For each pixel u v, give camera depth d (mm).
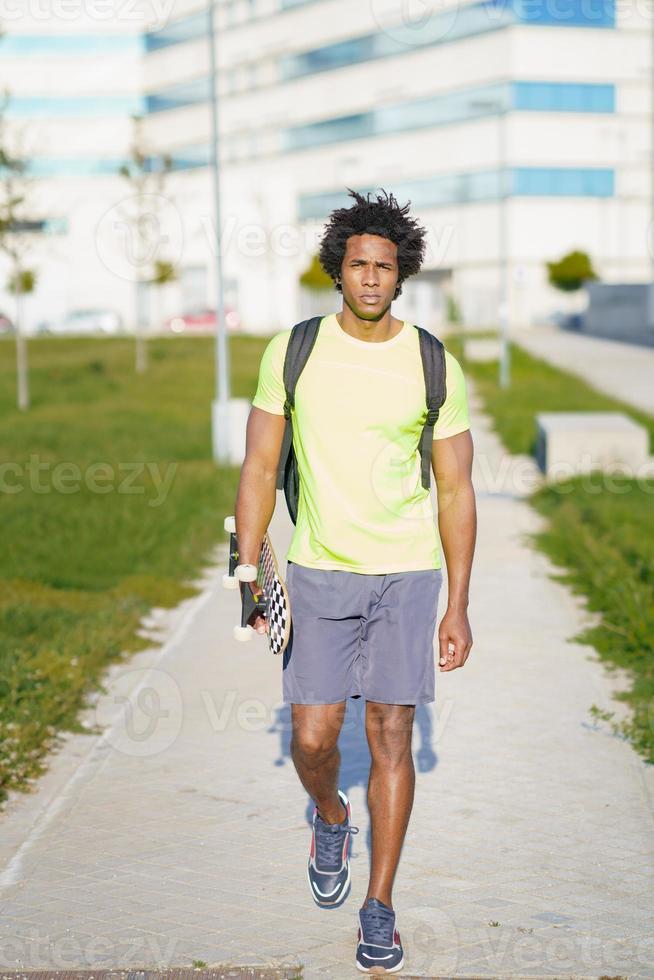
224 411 15398
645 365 34531
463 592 3371
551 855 3922
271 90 66125
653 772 4691
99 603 7758
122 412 22547
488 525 11203
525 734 5160
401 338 3309
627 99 59844
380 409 3229
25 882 3766
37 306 58031
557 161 59625
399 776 3340
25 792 4562
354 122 63875
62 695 5566
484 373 32094
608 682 5980
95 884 3748
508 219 59531
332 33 63531
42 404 24094
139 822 4254
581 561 8930
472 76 59500
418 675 3312
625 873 3779
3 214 23188
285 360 3307
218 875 3811
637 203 61000
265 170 67062
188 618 7586
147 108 64062
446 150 61219
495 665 6293
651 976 3139
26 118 62250
